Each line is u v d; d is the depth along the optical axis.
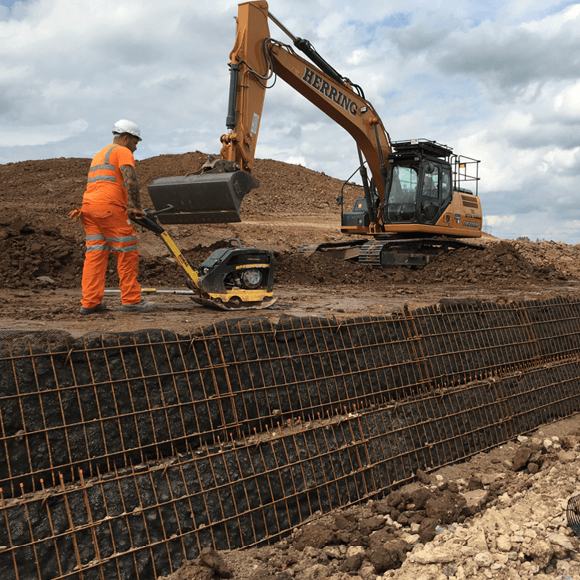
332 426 4.61
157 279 11.70
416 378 5.57
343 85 13.35
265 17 10.26
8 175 29.89
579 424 6.73
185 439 3.85
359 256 15.41
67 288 10.14
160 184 7.71
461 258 16.50
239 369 4.30
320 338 4.93
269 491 4.00
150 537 3.39
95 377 3.59
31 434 3.26
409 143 14.93
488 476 4.92
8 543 2.98
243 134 9.72
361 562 3.44
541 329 7.43
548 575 3.18
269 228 24.03
